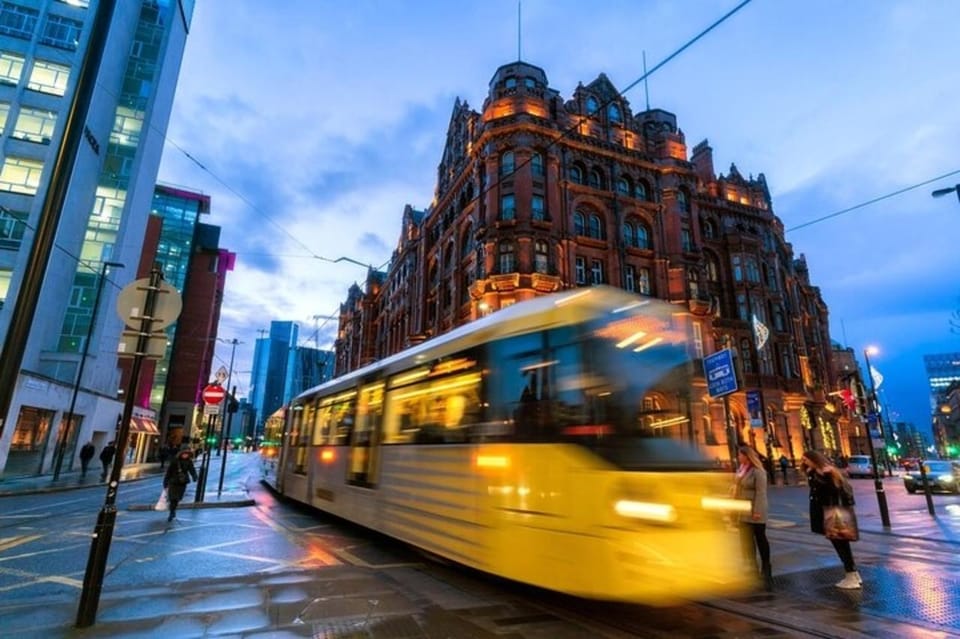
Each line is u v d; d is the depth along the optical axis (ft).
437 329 136.05
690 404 21.40
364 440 34.47
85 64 20.80
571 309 20.80
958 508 54.29
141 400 154.20
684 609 20.39
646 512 18.03
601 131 128.67
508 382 22.31
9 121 97.81
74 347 104.88
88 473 94.68
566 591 17.94
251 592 21.03
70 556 28.09
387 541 34.40
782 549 32.27
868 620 18.92
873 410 57.77
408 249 167.53
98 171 114.73
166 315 19.95
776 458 127.24
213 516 44.32
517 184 110.32
